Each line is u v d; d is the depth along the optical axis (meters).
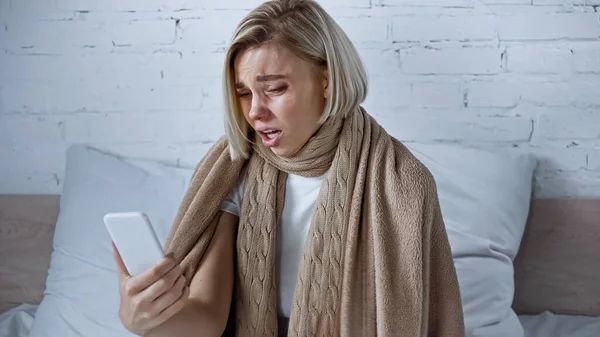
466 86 2.20
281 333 1.36
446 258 1.35
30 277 2.31
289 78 1.20
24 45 2.28
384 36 2.19
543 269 2.20
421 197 1.28
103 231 2.02
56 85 2.29
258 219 1.31
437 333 1.37
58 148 2.32
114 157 2.21
